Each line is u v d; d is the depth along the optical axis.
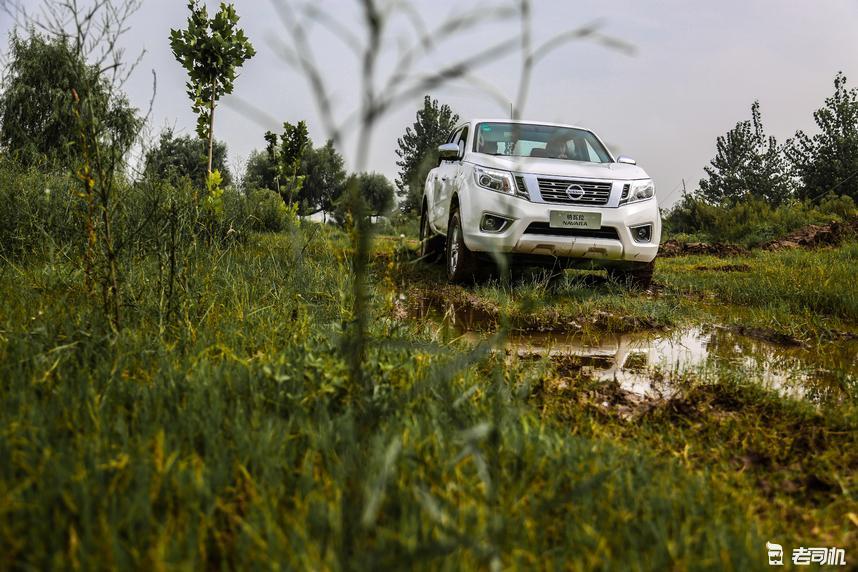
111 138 3.10
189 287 3.70
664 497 1.78
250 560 1.40
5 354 2.49
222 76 7.26
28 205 5.25
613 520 1.64
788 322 5.36
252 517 1.53
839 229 14.59
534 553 1.48
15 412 2.01
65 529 1.46
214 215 6.19
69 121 3.19
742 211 18.36
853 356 4.28
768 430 2.60
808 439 2.52
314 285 4.65
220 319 3.38
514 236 6.30
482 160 6.80
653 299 6.65
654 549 1.52
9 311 3.15
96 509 1.51
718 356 4.19
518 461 1.92
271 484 1.69
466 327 4.79
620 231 6.42
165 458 1.75
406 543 1.40
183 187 5.16
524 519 1.57
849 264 9.87
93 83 2.88
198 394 2.20
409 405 2.25
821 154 33.41
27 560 1.36
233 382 2.39
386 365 2.40
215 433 1.93
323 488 1.67
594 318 5.36
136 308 3.19
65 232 5.07
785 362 4.06
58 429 1.91
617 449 2.19
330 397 2.25
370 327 3.00
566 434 2.36
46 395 2.21
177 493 1.61
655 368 3.73
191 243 4.32
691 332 5.07
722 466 2.22
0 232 5.14
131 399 2.22
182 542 1.42
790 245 14.33
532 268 7.70
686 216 20.20
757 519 1.84
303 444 1.98
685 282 8.09
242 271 4.78
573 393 3.03
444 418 2.19
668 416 2.78
